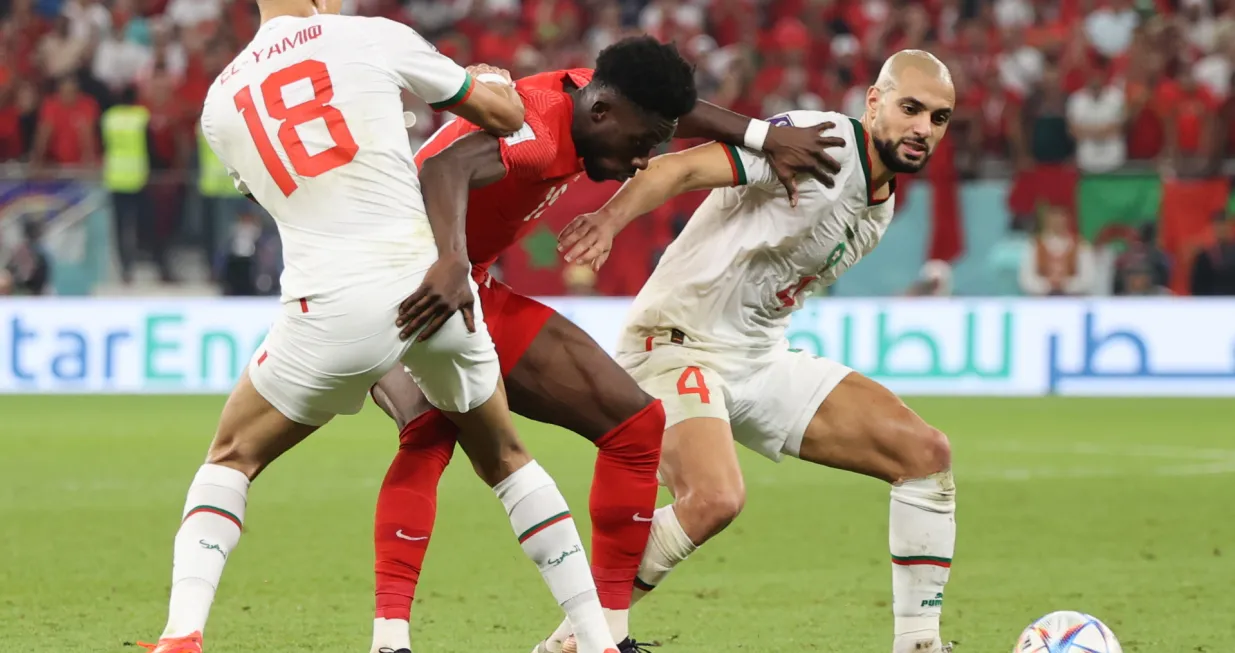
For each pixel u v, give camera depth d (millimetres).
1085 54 61188
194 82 57594
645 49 14656
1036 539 25172
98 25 63125
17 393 51031
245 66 13766
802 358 17578
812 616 19203
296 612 19109
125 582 21047
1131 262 50000
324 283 13336
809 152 16484
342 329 13359
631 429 15383
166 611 19109
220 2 64250
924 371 50438
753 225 17109
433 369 13992
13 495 29531
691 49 61469
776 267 17312
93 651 16766
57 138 56375
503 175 14398
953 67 57531
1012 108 55844
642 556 16125
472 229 15336
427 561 23000
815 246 17234
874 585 21312
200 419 43312
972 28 60875
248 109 13555
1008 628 18422
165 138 53656
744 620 18938
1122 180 49812
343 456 36062
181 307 50719
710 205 17688
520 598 20203
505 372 15305
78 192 50500
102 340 51031
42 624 18250
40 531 25422
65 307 50938
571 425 15500
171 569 22062
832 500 29719
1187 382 50406
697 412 16656
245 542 24453
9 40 62219
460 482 32062
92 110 56750
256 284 50594
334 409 13953
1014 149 55750
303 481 31688
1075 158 55656
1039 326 50594
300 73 13492
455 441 15516
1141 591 20766
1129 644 17406
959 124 55875
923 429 16594
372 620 18625
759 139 16391
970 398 49812
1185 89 56438
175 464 34250
